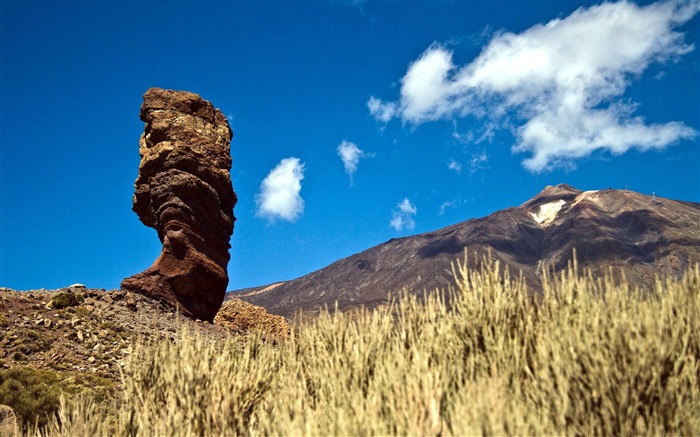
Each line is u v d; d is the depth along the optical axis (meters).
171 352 6.98
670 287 5.66
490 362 4.98
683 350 4.58
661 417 4.07
